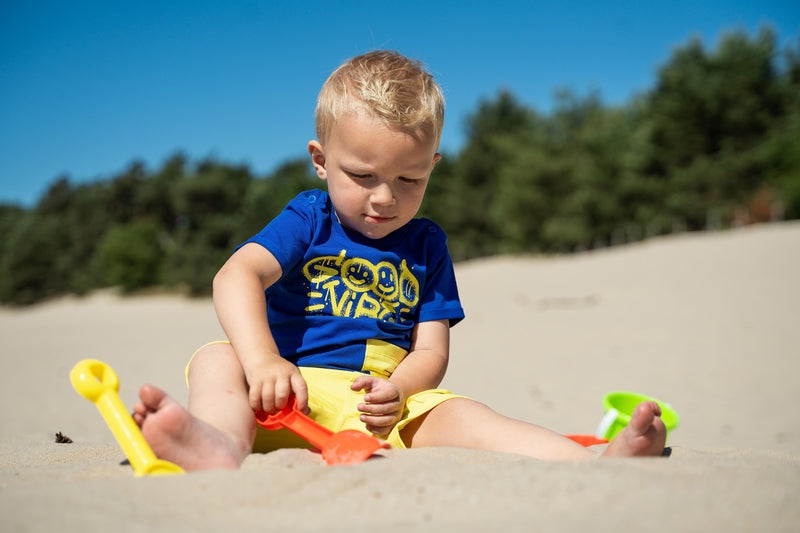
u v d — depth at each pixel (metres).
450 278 2.09
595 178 31.73
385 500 1.08
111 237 36.78
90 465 1.53
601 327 9.76
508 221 34.16
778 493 1.05
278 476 1.15
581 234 31.59
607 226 31.59
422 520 0.99
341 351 1.81
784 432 4.32
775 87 30.55
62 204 52.53
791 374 6.11
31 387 8.78
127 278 35.59
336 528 0.94
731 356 7.03
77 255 41.72
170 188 40.72
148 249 36.38
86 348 14.02
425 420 1.74
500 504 1.04
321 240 1.88
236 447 1.37
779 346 7.34
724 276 12.81
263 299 1.67
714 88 30.41
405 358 1.90
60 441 2.53
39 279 40.25
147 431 1.25
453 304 2.04
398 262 1.93
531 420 4.89
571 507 1.01
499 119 40.31
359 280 1.88
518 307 13.02
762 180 29.55
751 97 30.36
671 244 18.61
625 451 1.47
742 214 29.33
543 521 0.95
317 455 1.48
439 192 39.28
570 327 10.05
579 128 34.84
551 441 1.56
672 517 0.96
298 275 1.85
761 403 5.17
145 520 0.97
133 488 1.09
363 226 1.85
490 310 13.01
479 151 38.00
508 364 7.55
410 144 1.73
